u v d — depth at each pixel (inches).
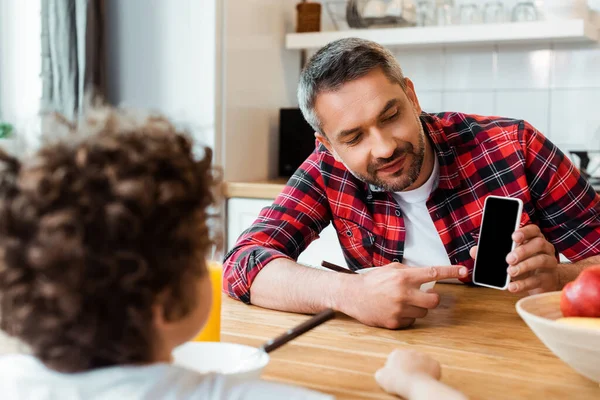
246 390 22.0
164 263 21.5
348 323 44.8
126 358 21.8
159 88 108.2
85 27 104.3
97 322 20.8
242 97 110.6
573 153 99.9
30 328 21.2
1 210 20.7
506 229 45.8
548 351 38.3
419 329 43.2
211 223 25.0
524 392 32.0
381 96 53.6
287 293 48.4
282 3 120.6
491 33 103.0
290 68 125.3
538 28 100.5
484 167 61.6
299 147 114.7
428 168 61.4
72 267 20.1
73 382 21.3
